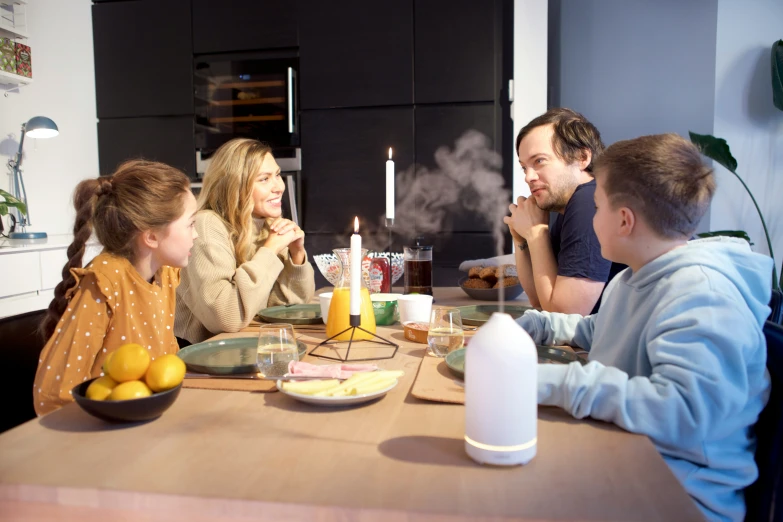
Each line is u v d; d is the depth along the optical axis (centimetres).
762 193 323
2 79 313
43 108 341
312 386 85
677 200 90
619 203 95
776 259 322
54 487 59
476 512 53
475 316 150
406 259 169
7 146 325
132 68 364
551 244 173
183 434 74
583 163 162
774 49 304
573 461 65
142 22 359
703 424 73
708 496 81
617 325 104
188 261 144
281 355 96
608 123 351
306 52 341
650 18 341
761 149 323
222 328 144
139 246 124
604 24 349
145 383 80
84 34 363
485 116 324
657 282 92
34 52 336
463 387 90
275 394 90
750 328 80
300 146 347
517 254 181
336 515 54
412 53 329
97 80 370
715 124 328
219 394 90
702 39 332
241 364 98
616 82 349
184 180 128
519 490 58
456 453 67
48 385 104
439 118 329
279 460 65
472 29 321
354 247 109
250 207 171
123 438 72
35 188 340
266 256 154
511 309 155
